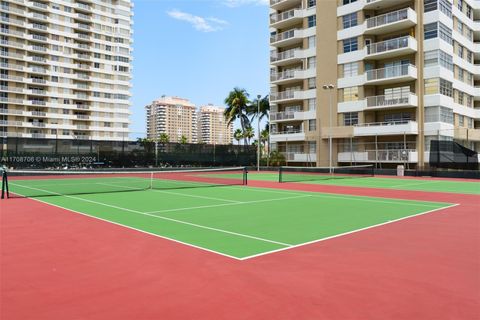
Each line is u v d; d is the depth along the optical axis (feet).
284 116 175.01
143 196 56.80
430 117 133.69
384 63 146.10
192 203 48.49
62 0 297.94
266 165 164.14
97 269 20.12
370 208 44.75
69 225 32.86
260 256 22.74
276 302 15.56
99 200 51.49
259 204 47.85
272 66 187.93
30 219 35.99
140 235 28.71
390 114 143.64
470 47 164.55
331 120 139.95
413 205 47.85
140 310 14.78
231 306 15.14
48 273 19.44
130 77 338.54
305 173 140.36
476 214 40.34
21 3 276.82
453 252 23.73
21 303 15.53
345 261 21.67
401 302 15.58
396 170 123.44
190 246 25.22
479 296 16.26
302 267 20.47
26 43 283.18
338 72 154.40
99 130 317.63
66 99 300.81
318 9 160.76
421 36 135.74
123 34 333.21
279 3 178.40
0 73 272.51
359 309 14.85
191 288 17.20
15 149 108.99
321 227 32.30
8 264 21.07
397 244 25.94
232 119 220.23
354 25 150.41
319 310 14.75
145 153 132.16
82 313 14.52
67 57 301.02
